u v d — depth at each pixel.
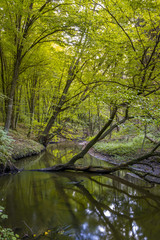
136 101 5.46
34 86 15.72
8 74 12.52
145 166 9.33
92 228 4.04
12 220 4.20
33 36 9.34
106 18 7.52
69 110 14.99
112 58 8.39
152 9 5.57
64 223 4.21
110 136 19.34
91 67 11.37
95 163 11.44
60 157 14.06
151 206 5.32
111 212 4.92
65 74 12.91
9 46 8.79
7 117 9.62
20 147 11.73
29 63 10.91
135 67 7.19
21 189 6.45
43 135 15.47
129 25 7.02
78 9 8.10
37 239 3.51
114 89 6.15
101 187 7.07
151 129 12.77
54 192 6.30
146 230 4.01
